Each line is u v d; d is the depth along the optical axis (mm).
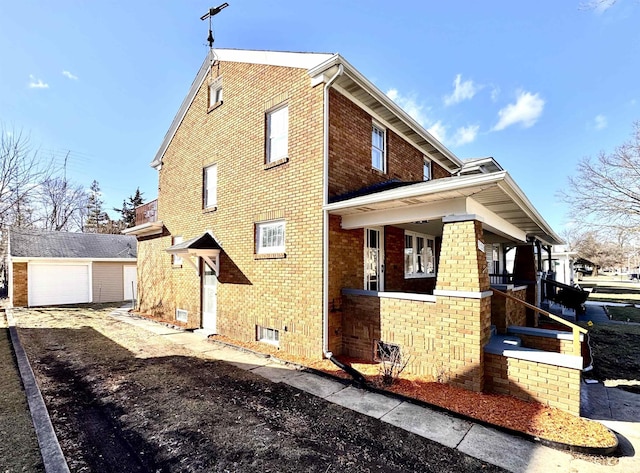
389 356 6277
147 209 14305
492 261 16438
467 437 3814
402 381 5445
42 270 17703
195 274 10586
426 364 5648
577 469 3209
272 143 8188
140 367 6523
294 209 7320
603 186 21141
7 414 4492
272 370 6285
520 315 8305
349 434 3891
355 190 7664
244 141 8852
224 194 9477
